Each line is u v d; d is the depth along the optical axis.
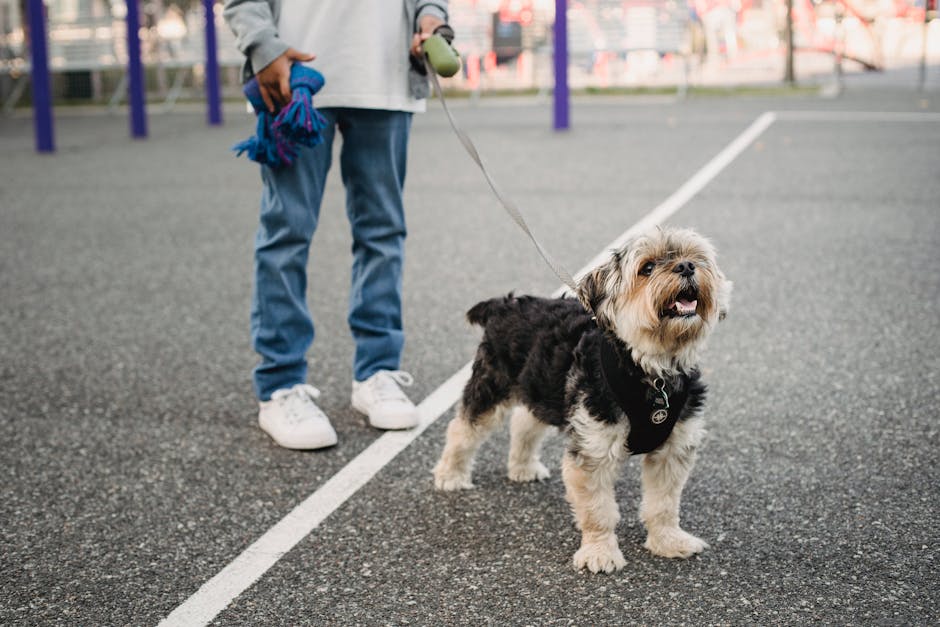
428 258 7.11
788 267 6.59
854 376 4.82
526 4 19.31
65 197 9.73
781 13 22.11
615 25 18.56
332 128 4.23
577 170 10.15
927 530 3.45
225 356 5.37
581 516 3.33
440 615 3.05
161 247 7.70
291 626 3.01
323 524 3.62
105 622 3.05
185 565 3.36
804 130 11.92
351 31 4.12
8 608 3.12
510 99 17.55
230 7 4.01
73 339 5.67
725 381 4.82
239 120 16.17
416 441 4.30
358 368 4.55
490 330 3.75
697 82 18.97
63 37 20.39
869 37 21.17
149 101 19.64
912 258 6.67
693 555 3.36
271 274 4.22
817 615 2.99
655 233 3.35
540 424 3.89
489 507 3.75
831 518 3.55
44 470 4.08
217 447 4.27
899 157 9.98
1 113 19.02
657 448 3.29
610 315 3.28
